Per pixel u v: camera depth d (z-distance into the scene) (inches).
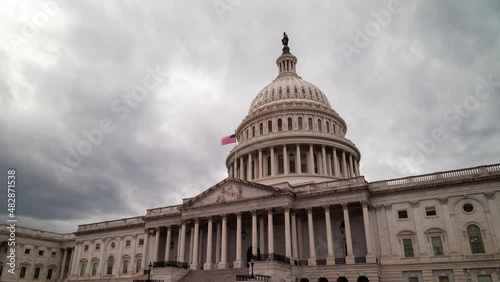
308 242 2390.5
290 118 3422.7
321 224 2423.7
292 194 2333.9
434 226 2078.0
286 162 3068.4
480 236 1968.5
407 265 2057.1
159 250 2945.4
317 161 3157.0
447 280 1959.9
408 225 2144.4
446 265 1978.3
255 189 2409.0
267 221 2527.1
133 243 3179.1
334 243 2349.9
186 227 2780.5
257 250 2283.5
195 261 2434.8
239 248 2325.3
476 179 2044.8
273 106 3555.6
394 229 2170.3
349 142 3321.9
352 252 2105.1
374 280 1972.2
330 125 3491.6
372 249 2062.0
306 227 2432.3
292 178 2952.8
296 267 2150.6
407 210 2180.1
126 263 3139.8
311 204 2320.4
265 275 1889.8
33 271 3550.7
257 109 3641.7
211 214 2501.2
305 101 3545.8
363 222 2303.2
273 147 3164.4
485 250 1931.6
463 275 1929.1
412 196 2192.4
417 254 2069.4
